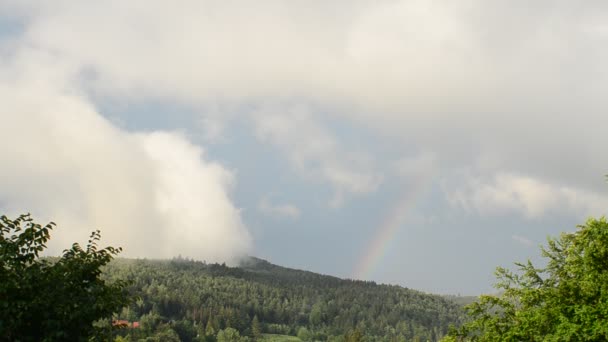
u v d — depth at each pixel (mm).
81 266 14500
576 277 27281
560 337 22875
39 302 12828
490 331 31922
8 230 14258
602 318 21906
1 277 12977
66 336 13133
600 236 24188
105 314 14164
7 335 12562
